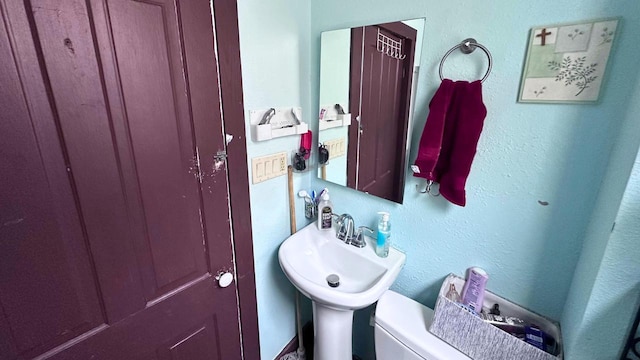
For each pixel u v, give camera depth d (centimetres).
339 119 125
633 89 65
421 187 108
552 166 81
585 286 69
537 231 88
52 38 60
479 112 84
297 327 160
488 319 92
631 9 64
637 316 60
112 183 74
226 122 96
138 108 75
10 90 57
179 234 92
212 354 114
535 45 77
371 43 108
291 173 129
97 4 64
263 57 105
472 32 86
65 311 74
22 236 64
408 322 101
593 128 73
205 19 83
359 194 129
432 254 112
